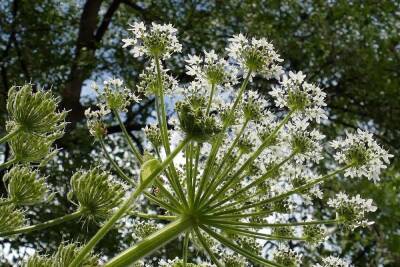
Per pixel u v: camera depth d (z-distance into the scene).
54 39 21.08
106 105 5.51
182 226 4.52
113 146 20.30
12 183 4.05
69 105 19.38
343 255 19.33
